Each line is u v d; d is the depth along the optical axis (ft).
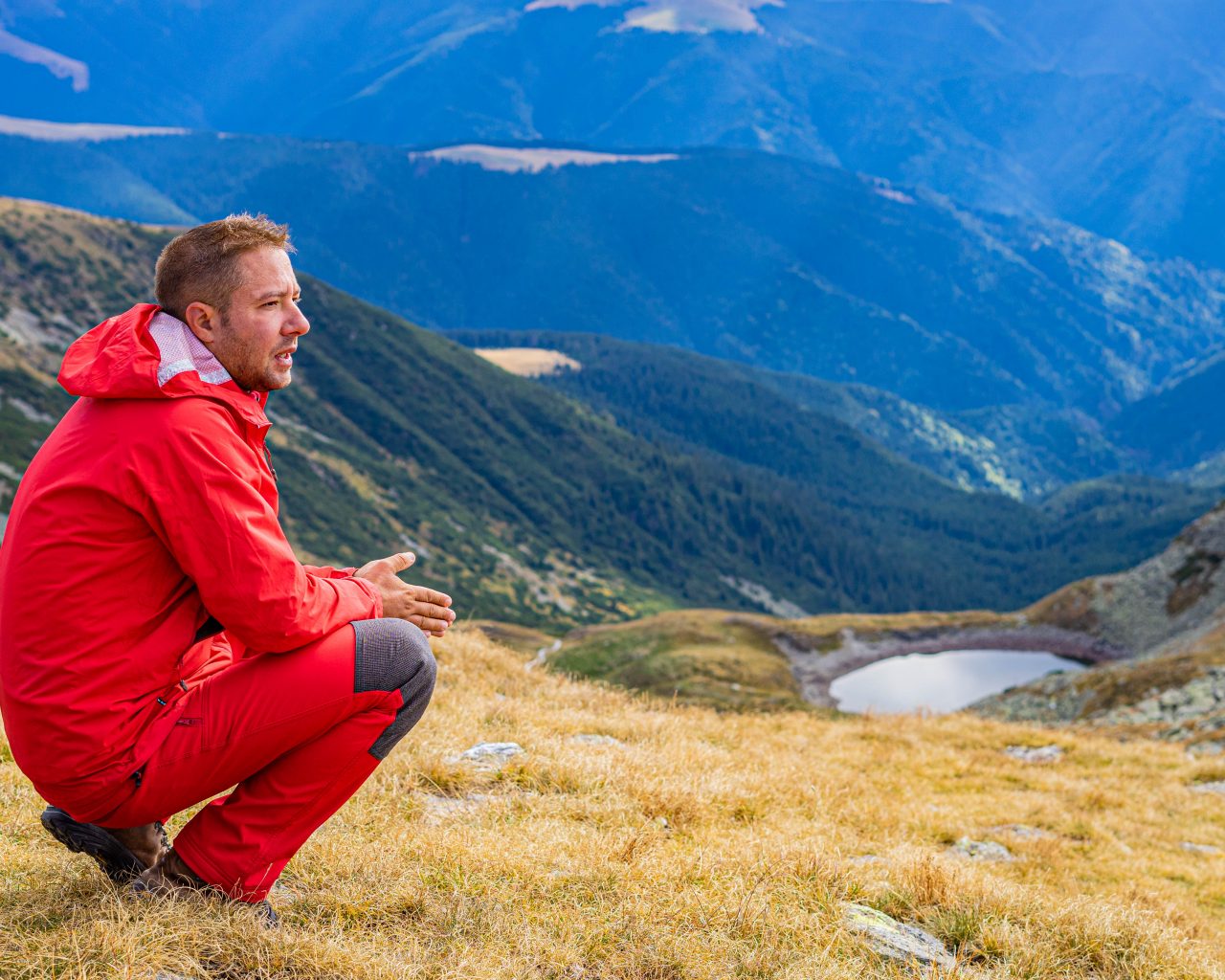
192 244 10.44
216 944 11.04
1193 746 80.02
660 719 36.83
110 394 9.68
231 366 10.84
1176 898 27.91
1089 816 37.99
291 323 10.98
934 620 521.24
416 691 11.84
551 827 18.84
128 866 12.08
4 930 10.94
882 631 504.84
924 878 19.29
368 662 11.28
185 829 11.88
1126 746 57.11
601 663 448.65
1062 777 45.14
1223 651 210.79
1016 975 16.51
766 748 37.88
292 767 11.57
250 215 10.88
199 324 10.61
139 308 10.45
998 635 506.07
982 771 44.47
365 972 11.37
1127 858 32.12
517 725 29.09
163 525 9.73
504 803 20.22
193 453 9.73
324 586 11.12
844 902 17.80
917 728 56.85
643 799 22.31
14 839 15.31
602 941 13.92
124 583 9.86
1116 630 488.44
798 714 55.98
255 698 10.84
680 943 14.08
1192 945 19.66
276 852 11.78
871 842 25.34
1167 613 479.82
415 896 13.93
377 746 11.87
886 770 42.45
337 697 11.14
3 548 10.09
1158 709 146.30
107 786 10.43
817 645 487.20
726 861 18.17
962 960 16.37
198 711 10.75
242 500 10.01
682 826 21.40
